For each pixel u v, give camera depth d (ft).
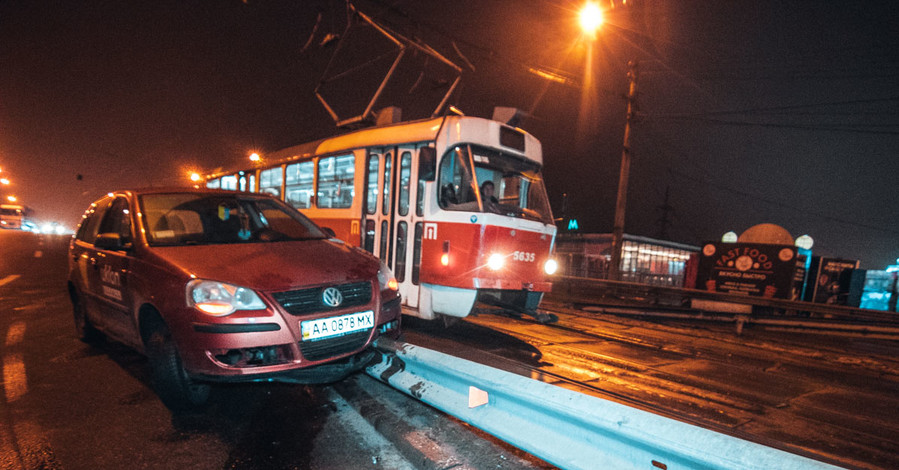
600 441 7.46
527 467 9.04
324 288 11.30
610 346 22.52
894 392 17.67
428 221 20.92
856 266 52.95
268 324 10.28
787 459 5.49
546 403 8.18
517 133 22.97
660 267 98.37
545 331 25.34
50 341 18.04
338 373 11.24
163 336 11.21
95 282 14.94
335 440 10.30
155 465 9.03
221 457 9.41
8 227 127.24
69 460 9.12
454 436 10.43
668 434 6.49
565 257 97.71
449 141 20.97
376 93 29.01
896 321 33.32
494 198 21.03
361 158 24.64
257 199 16.31
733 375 18.43
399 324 13.53
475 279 19.31
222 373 10.08
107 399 12.34
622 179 55.26
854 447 11.76
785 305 35.86
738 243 43.83
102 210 16.63
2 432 10.25
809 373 19.93
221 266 11.16
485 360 10.69
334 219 26.30
